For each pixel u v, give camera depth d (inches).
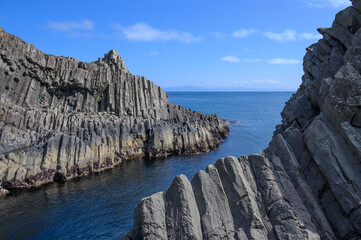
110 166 1984.5
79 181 1699.1
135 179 1736.0
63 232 1111.0
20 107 2094.0
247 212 588.7
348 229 552.7
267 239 556.7
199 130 2479.1
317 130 669.3
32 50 2412.6
